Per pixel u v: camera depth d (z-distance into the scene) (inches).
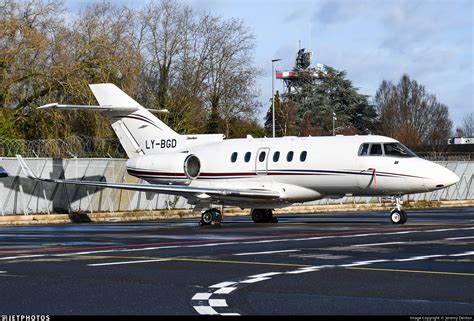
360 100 6633.9
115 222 2479.1
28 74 3277.6
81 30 3442.4
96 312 653.9
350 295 729.0
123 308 672.4
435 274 866.1
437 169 1883.6
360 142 1964.8
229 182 2178.9
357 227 1760.6
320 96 6456.7
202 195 2023.9
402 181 1887.3
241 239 1437.0
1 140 2598.4
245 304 684.7
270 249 1206.9
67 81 3260.3
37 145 2657.5
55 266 995.9
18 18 3287.4
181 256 1117.1
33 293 763.4
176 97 4360.2
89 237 1573.6
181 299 717.9
